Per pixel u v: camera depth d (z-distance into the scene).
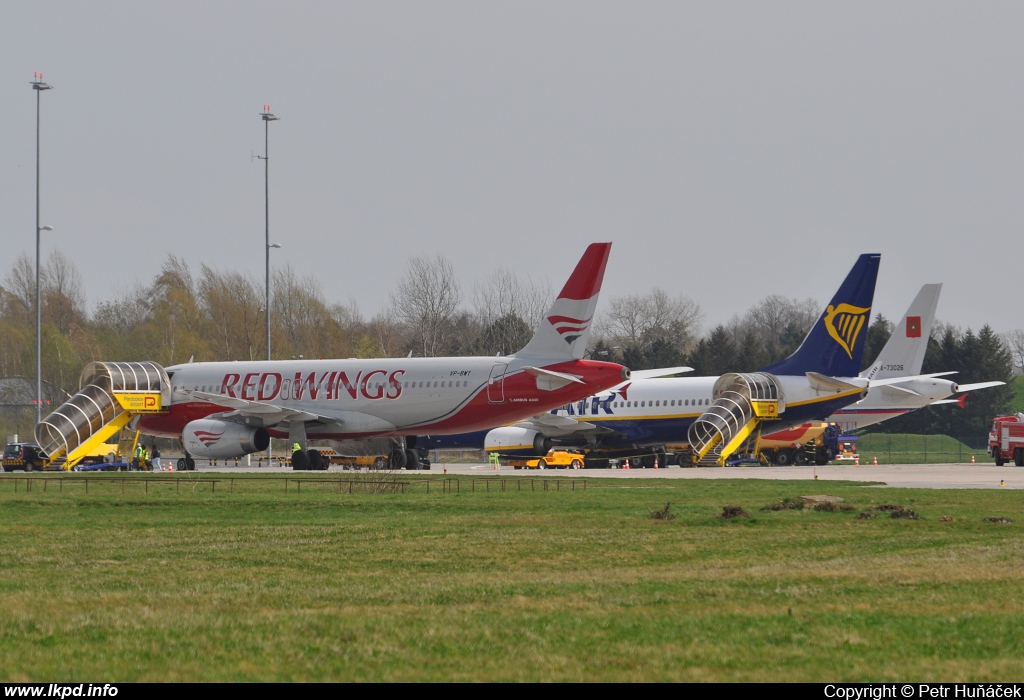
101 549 98.94
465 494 163.38
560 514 130.12
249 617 64.50
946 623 62.59
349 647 56.31
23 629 60.69
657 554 94.62
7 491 172.62
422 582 79.25
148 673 51.25
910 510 124.44
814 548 97.94
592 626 61.56
